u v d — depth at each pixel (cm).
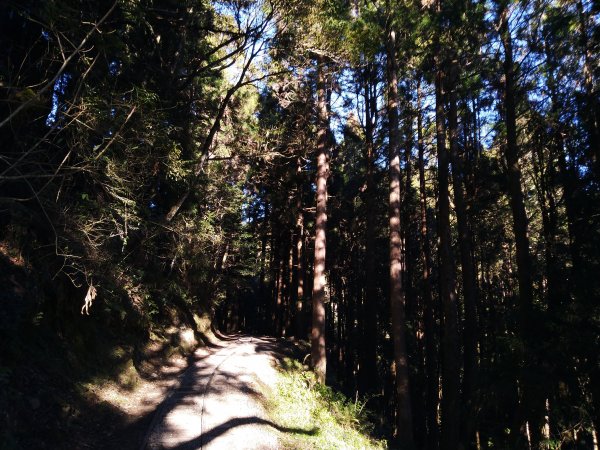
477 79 1644
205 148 1730
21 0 805
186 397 1014
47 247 891
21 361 742
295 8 1484
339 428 1191
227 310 5191
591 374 1203
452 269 1614
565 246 1532
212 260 2267
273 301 4203
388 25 1609
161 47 1677
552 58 1477
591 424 1242
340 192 2947
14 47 852
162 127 945
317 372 1664
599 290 1244
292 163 2794
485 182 2009
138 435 801
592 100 1393
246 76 2000
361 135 2608
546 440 1211
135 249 1308
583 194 1395
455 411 1460
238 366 1445
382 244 3102
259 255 3888
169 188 1697
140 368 1240
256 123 2284
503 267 2850
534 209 2359
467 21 1528
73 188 1005
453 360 1512
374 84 2206
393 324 1570
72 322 990
